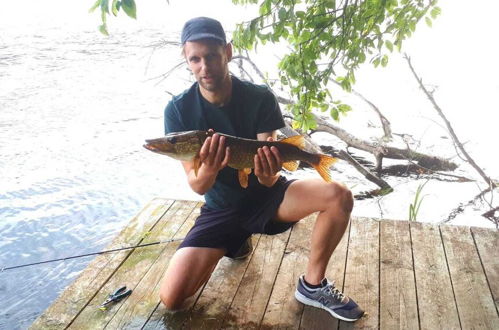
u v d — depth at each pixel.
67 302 3.17
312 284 3.06
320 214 2.93
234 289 3.31
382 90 11.16
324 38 3.90
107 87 12.16
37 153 8.42
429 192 6.80
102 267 3.57
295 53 3.99
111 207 6.66
